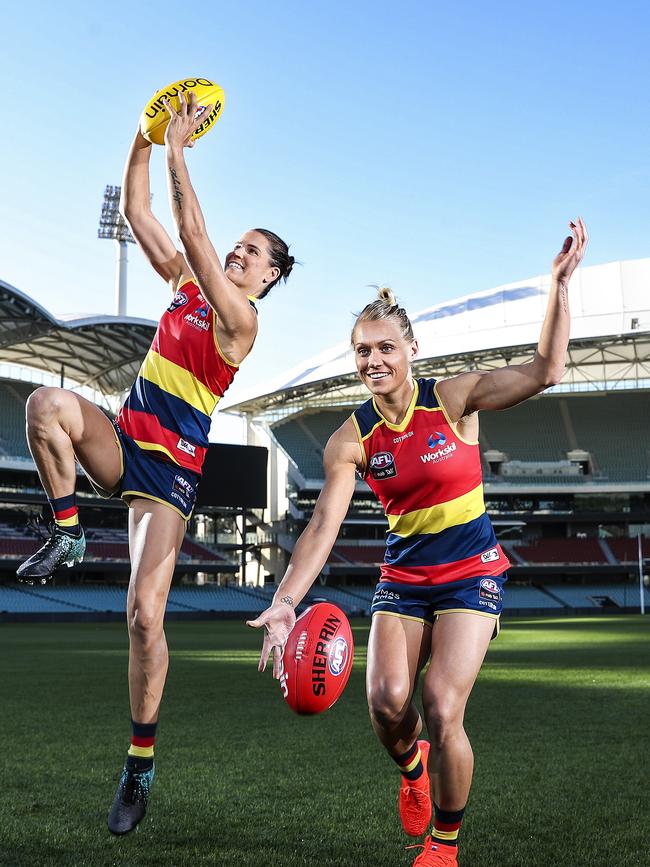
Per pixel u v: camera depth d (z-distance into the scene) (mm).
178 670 12977
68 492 3459
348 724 7102
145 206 4023
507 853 3410
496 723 7078
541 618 43531
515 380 3117
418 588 3277
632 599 53125
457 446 3230
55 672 12500
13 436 50812
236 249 3789
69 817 3926
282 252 3840
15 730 6660
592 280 52656
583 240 2967
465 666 3070
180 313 3736
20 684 10562
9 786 4594
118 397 57906
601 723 7059
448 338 55688
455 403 3219
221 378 3705
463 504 3242
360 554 54875
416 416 3229
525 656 15820
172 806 4184
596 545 55312
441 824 3053
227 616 45719
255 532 59875
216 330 3625
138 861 3262
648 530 56531
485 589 3223
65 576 48844
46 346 48875
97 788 4539
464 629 3139
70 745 5930
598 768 5129
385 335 3188
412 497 3246
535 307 54219
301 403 61125
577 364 56031
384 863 3275
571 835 3674
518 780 4789
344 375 54000
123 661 14906
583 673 12008
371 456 3291
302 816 3998
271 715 7680
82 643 21359
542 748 5844
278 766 5215
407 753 3375
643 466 54938
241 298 3523
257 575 59219
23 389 54562
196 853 3379
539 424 58781
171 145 3260
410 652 3242
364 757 5527
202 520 59281
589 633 26094
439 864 2988
